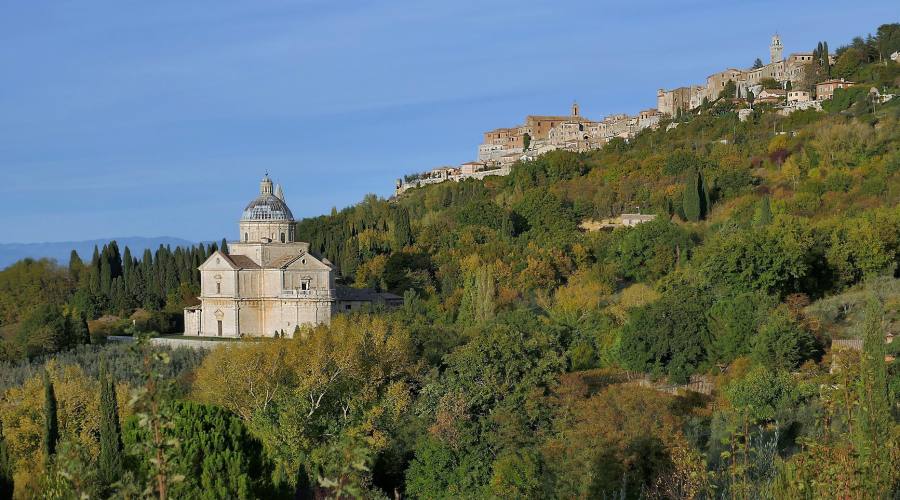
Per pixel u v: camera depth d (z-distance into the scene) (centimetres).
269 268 16388
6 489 8006
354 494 3350
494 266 17988
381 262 19962
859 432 5059
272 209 16900
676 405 9356
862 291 13662
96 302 19700
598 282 16788
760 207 18675
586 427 8481
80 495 3516
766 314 11375
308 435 9419
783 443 8200
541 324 13250
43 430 9062
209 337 16362
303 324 14688
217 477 6844
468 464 8744
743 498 5012
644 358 11512
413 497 8888
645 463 7925
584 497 7756
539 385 10206
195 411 8062
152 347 3806
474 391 10125
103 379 7056
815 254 14262
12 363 14588
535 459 8325
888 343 10131
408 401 10694
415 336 12988
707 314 11800
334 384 11006
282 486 7506
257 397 10775
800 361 10931
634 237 17888
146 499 3491
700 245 18250
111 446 6925
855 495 4431
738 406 8881
